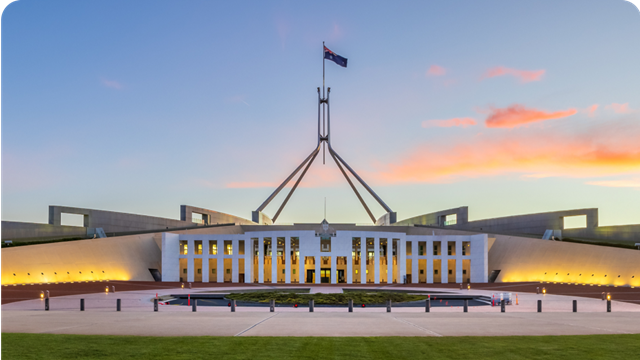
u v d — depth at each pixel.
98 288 60.88
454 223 117.38
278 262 89.44
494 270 89.12
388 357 16.80
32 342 19.52
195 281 92.38
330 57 117.31
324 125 162.62
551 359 16.59
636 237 78.75
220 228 105.31
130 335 21.80
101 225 95.06
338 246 83.00
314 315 31.69
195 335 22.08
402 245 86.31
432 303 44.84
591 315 32.22
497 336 21.64
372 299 45.78
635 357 16.94
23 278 68.25
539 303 34.75
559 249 79.94
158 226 110.69
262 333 22.83
